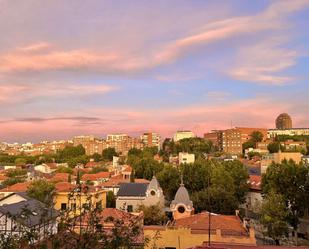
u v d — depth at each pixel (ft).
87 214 59.41
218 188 301.84
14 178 481.05
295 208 248.93
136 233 55.01
